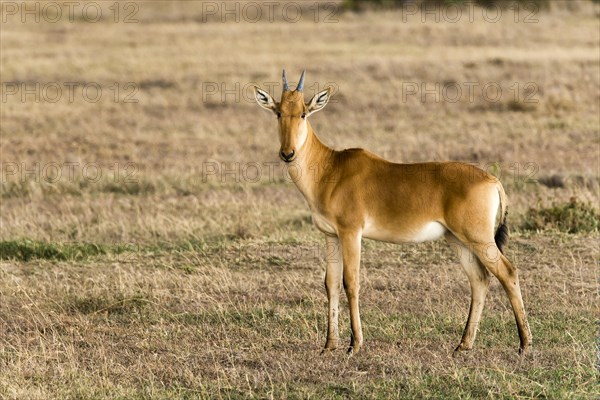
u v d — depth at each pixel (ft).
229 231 162.71
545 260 137.90
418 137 234.99
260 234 160.04
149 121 265.95
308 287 130.31
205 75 315.58
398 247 147.54
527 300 121.60
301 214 171.32
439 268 136.77
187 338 112.78
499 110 262.06
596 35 361.30
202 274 137.28
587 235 150.10
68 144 240.12
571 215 154.81
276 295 127.54
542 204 161.07
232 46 376.27
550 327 111.65
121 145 238.27
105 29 440.04
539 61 306.76
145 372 101.96
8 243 152.25
